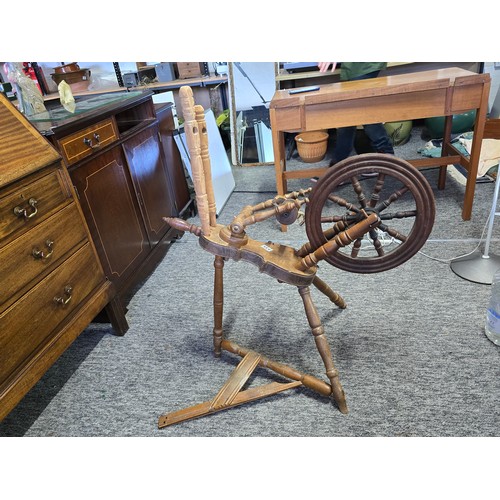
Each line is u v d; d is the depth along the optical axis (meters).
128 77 3.77
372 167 1.18
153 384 1.59
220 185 3.16
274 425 1.35
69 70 3.70
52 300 1.47
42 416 1.50
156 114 2.46
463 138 3.20
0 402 1.25
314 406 1.40
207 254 2.50
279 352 1.65
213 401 1.40
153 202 2.35
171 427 1.39
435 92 2.09
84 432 1.41
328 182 1.21
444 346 1.57
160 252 2.41
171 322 1.93
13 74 1.90
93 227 1.74
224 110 4.36
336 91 2.16
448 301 1.80
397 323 1.71
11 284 1.29
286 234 2.55
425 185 1.17
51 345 1.44
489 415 1.29
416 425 1.29
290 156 3.93
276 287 2.07
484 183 2.87
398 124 3.69
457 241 2.23
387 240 2.27
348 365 1.54
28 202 1.34
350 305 1.86
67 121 1.62
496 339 1.54
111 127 1.91
